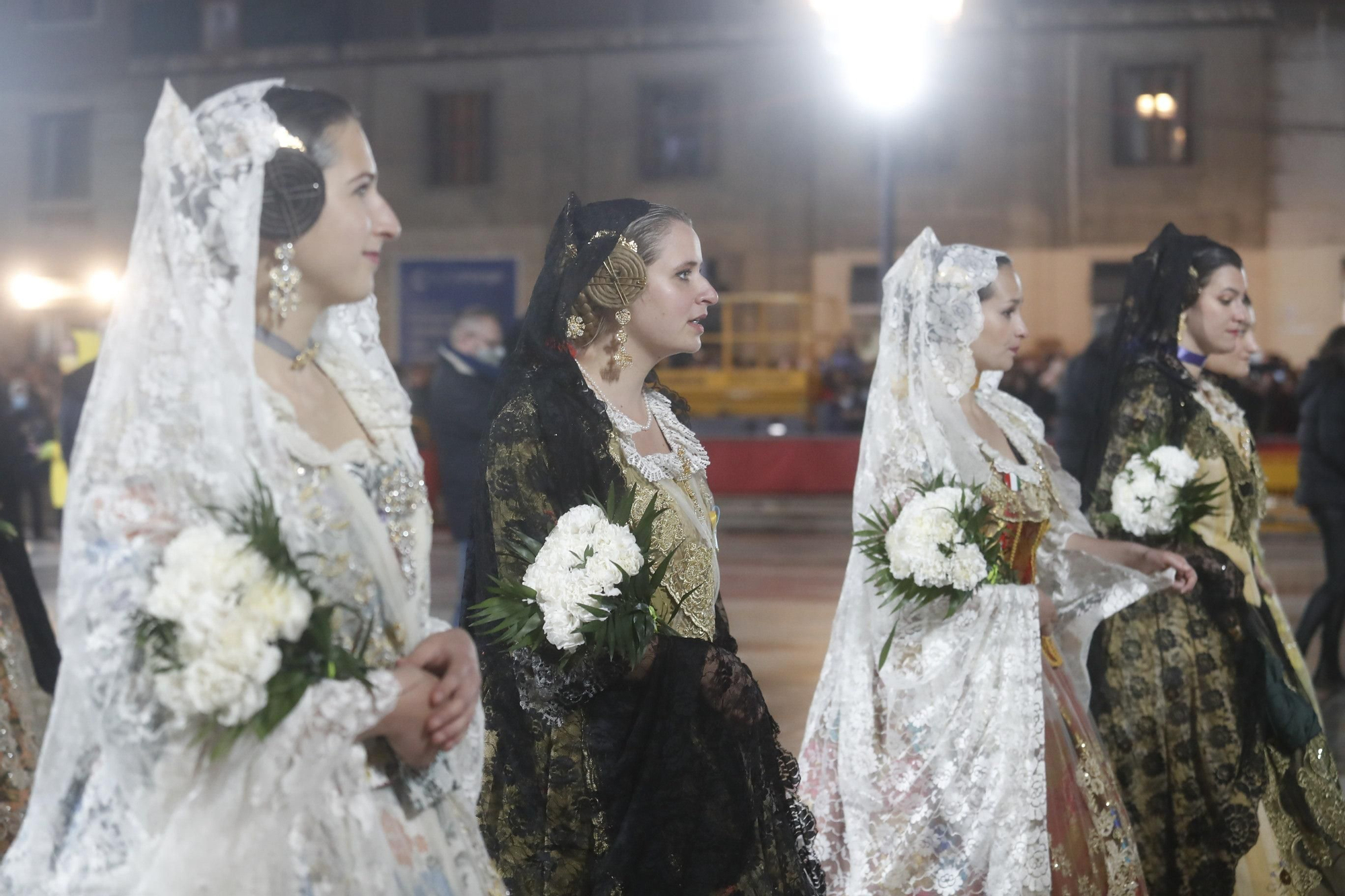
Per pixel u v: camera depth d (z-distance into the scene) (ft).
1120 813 12.40
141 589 6.17
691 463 10.29
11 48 92.63
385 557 7.13
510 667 9.34
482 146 87.76
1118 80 80.94
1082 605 13.39
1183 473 13.87
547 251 10.16
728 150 84.69
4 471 14.84
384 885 6.68
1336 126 79.25
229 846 6.33
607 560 8.88
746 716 9.34
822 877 9.75
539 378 9.70
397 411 7.57
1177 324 15.02
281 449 6.64
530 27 87.30
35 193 93.30
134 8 91.45
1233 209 80.38
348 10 89.04
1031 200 81.92
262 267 6.99
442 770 7.32
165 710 6.21
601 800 9.18
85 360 29.09
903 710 12.23
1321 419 24.86
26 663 11.30
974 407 13.65
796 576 39.27
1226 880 13.57
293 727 6.27
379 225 7.22
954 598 12.03
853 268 83.35
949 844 11.89
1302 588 36.58
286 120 6.89
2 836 10.68
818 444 56.90
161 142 6.69
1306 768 14.02
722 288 68.90
